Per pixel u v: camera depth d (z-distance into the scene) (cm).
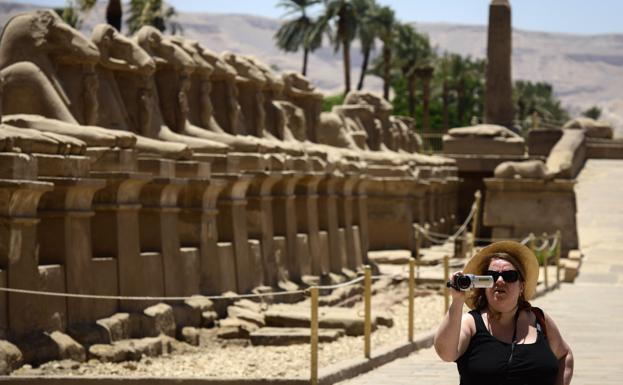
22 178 1240
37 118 1487
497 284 677
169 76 1859
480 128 4000
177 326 1561
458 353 671
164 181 1576
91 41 1625
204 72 1961
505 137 3984
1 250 1240
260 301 1864
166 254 1598
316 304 1180
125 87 1723
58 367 1242
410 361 1434
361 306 2131
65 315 1342
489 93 4650
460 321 661
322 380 1191
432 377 1288
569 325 1791
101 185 1396
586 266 2877
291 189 2131
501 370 663
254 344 1578
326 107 7494
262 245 1980
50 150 1342
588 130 4691
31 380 1137
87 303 1390
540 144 4259
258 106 2206
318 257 2259
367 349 1371
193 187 1688
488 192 3109
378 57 7625
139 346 1386
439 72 7962
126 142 1509
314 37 6197
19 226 1251
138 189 1516
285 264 2088
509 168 3080
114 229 1474
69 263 1359
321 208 2347
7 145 1256
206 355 1459
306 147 2319
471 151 3966
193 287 1680
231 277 1831
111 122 1658
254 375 1255
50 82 1538
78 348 1303
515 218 3084
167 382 1148
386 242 3028
